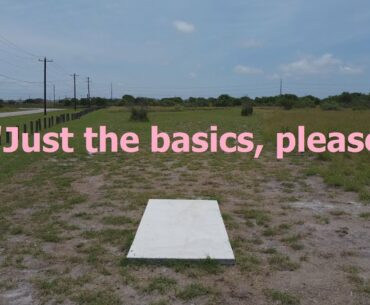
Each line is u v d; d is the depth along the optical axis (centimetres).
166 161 1324
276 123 2831
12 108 9075
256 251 519
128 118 4128
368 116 3316
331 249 530
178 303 385
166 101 8869
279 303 387
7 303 385
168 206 685
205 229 565
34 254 506
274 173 1091
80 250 520
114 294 402
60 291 408
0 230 601
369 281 434
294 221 653
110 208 725
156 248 496
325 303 387
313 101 7844
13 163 1238
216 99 9419
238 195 836
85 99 10762
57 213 693
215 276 440
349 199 805
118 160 1342
